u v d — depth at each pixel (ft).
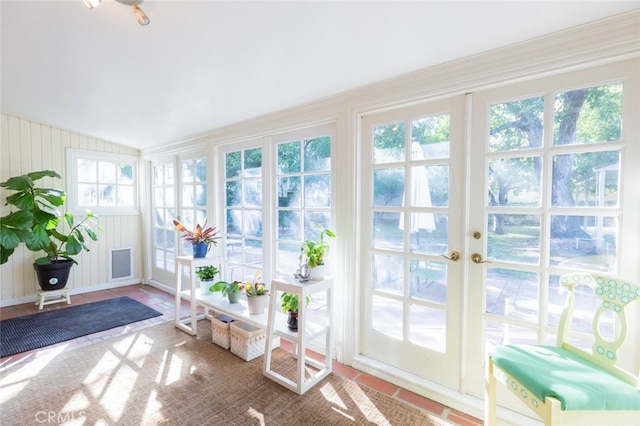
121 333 9.23
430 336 6.61
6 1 5.13
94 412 5.74
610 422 3.63
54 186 12.46
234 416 5.67
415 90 6.37
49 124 12.01
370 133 7.30
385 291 7.23
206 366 7.36
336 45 5.70
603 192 4.86
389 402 6.14
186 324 9.89
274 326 7.03
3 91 8.85
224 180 10.89
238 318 7.74
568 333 4.70
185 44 6.11
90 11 5.36
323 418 5.65
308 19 5.10
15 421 5.48
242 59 6.48
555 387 3.67
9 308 11.30
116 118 10.66
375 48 5.65
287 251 9.08
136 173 14.78
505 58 5.36
